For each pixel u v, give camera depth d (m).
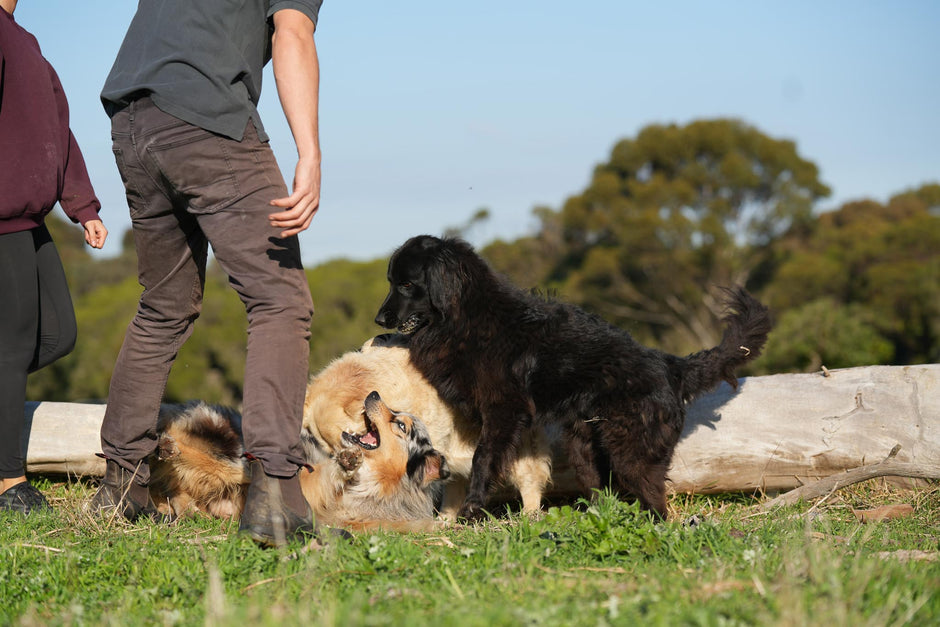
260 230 3.53
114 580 3.12
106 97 3.56
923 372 5.33
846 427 5.39
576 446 5.36
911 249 33.94
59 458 5.79
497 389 5.29
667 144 41.00
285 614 2.50
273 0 3.60
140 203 3.76
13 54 4.44
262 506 3.49
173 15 3.52
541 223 43.16
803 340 24.77
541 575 2.97
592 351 5.20
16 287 4.52
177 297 4.07
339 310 28.61
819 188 41.53
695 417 5.66
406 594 2.74
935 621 2.38
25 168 4.43
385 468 5.13
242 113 3.50
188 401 5.43
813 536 3.73
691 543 3.33
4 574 3.13
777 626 2.21
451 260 5.43
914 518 4.69
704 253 38.66
